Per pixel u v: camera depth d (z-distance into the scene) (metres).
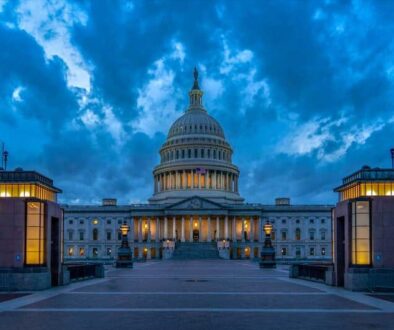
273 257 86.81
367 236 42.81
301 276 57.34
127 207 178.12
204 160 194.12
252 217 175.00
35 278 41.88
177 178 193.75
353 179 45.97
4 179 44.12
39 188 45.31
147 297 36.91
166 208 171.75
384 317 27.64
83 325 24.89
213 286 46.59
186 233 176.38
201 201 171.75
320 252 175.12
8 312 29.19
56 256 46.59
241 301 34.56
